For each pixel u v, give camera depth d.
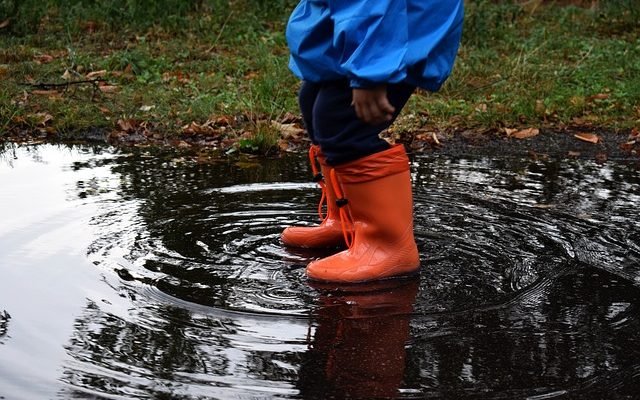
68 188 3.24
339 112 2.64
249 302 2.56
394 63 2.51
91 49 5.09
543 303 2.57
